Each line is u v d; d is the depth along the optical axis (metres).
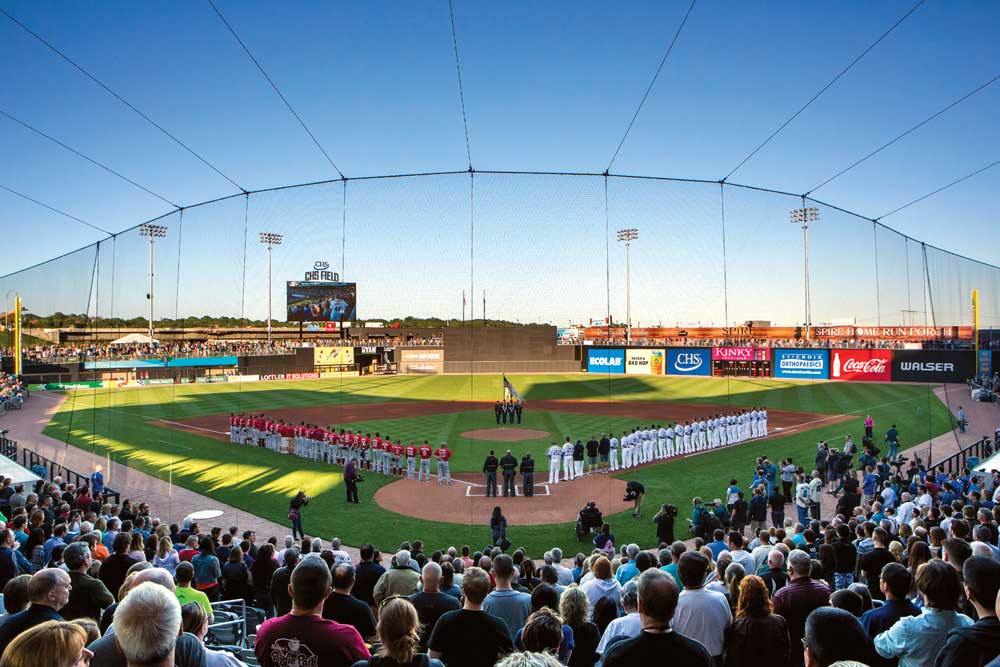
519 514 18.14
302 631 4.38
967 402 27.39
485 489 21.05
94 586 6.26
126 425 34.25
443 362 63.53
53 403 39.25
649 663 4.02
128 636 3.16
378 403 45.50
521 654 2.87
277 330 65.50
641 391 49.75
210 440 30.12
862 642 4.17
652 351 55.53
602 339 57.78
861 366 43.34
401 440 30.30
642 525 17.17
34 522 11.01
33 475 16.95
